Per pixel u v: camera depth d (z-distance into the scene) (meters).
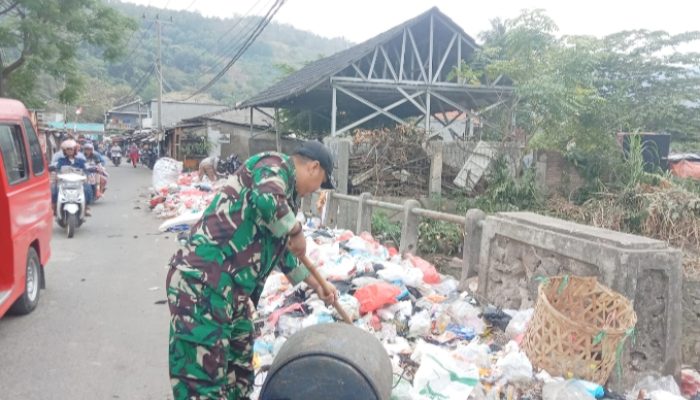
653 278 3.57
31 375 4.03
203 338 2.50
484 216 5.44
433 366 3.30
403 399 3.06
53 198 10.48
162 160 16.95
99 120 65.31
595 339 3.22
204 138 27.52
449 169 12.20
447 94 16.45
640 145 11.07
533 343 3.50
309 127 20.80
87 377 4.03
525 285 4.53
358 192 11.70
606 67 15.84
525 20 12.16
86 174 11.71
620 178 10.98
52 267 7.39
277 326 4.35
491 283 4.94
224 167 20.83
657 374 3.62
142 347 4.62
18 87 19.20
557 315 3.30
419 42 16.17
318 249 6.19
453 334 4.29
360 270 5.46
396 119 14.97
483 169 12.00
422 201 11.58
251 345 2.97
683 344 4.21
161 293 6.22
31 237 5.26
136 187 20.36
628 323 3.25
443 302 4.89
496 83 15.27
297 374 2.48
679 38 15.94
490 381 3.42
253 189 2.50
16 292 4.81
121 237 9.76
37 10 17.83
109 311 5.54
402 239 6.96
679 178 10.71
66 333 4.90
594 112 11.79
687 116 17.23
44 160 5.95
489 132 15.38
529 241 4.36
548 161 11.45
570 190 11.41
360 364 2.47
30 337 4.78
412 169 12.03
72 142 10.62
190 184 15.95
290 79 21.23
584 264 3.84
